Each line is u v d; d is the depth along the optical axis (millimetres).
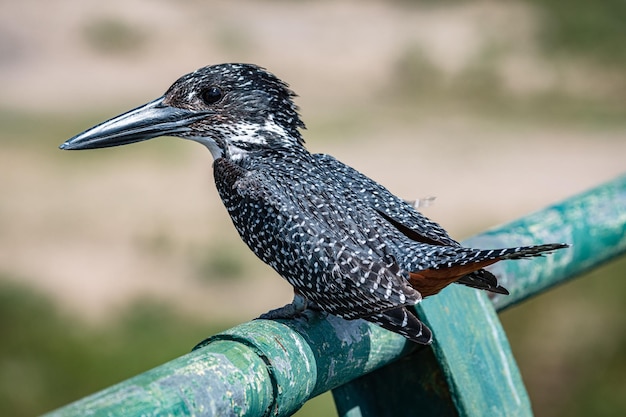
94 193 20047
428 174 21453
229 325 15117
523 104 26188
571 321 13125
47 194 20000
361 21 31703
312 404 11023
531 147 23266
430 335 3715
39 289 16062
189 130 5016
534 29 30203
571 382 12273
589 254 4863
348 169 4781
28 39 28516
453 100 26359
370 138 23453
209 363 3098
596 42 29062
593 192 5004
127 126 4984
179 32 29891
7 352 13641
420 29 31000
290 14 32156
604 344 12688
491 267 4352
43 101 24969
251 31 30531
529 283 4578
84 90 25844
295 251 4344
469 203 20078
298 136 5125
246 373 3182
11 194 19844
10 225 18562
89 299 15891
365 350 3803
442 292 4180
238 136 5000
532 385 12352
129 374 13617
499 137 23828
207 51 28875
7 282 16078
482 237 4473
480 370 4156
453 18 31797
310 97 26156
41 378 13352
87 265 17156
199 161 21828
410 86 27141
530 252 3795
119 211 19297
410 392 4242
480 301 4258
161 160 21781
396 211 4473
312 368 3494
